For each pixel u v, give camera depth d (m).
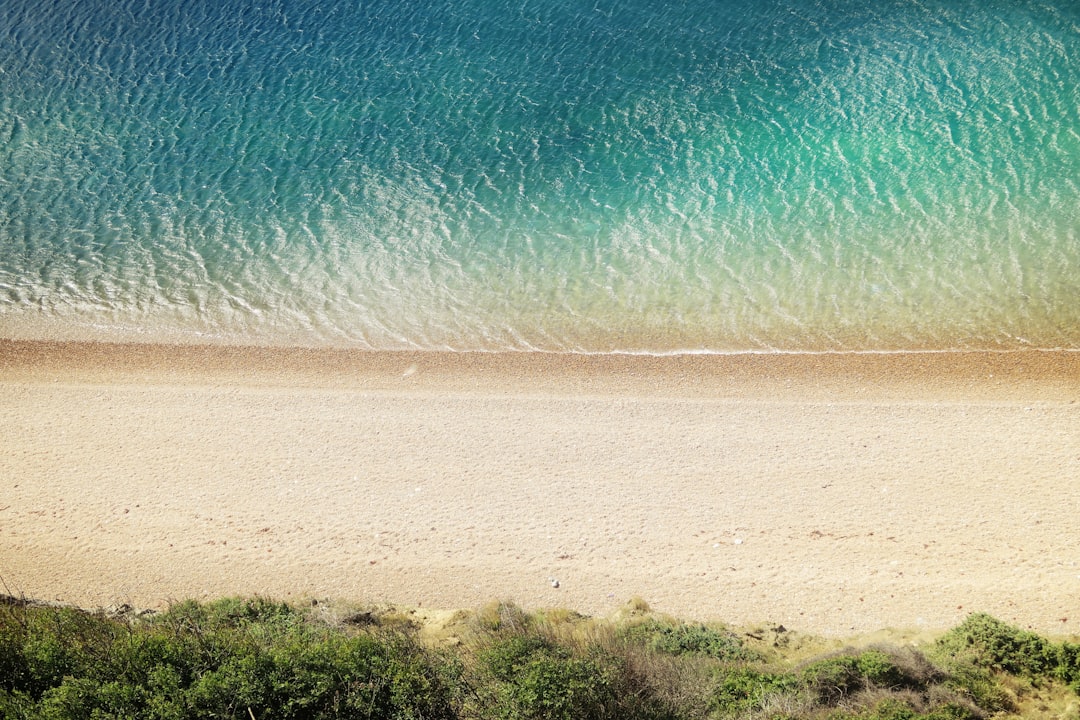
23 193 45.53
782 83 47.72
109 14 59.22
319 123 48.75
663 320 36.53
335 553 26.64
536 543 26.64
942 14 50.91
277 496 29.11
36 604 23.39
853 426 30.61
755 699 18.12
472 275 39.56
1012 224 38.16
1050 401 30.80
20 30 57.78
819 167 42.34
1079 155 40.91
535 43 53.03
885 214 39.50
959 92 45.31
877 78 47.03
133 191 45.44
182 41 56.19
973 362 33.00
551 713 17.23
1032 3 50.59
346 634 21.16
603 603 24.39
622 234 40.56
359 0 58.66
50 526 28.11
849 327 35.16
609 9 55.25
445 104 49.16
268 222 43.12
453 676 18.50
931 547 25.30
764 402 32.22
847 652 19.73
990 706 17.97
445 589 25.14
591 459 30.05
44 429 32.94
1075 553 24.55
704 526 26.83
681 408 32.28
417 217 42.59
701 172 43.09
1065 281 35.53
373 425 32.44
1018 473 27.73
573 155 44.97
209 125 49.34
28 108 51.28
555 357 35.53
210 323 38.62
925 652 20.28
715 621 23.30
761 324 35.81
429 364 35.72
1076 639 20.92
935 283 36.28
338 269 40.56
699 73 49.16
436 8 57.22
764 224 40.00
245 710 17.06
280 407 33.69
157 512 28.58
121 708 16.88
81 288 40.47
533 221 41.72
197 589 25.45
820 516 26.83
